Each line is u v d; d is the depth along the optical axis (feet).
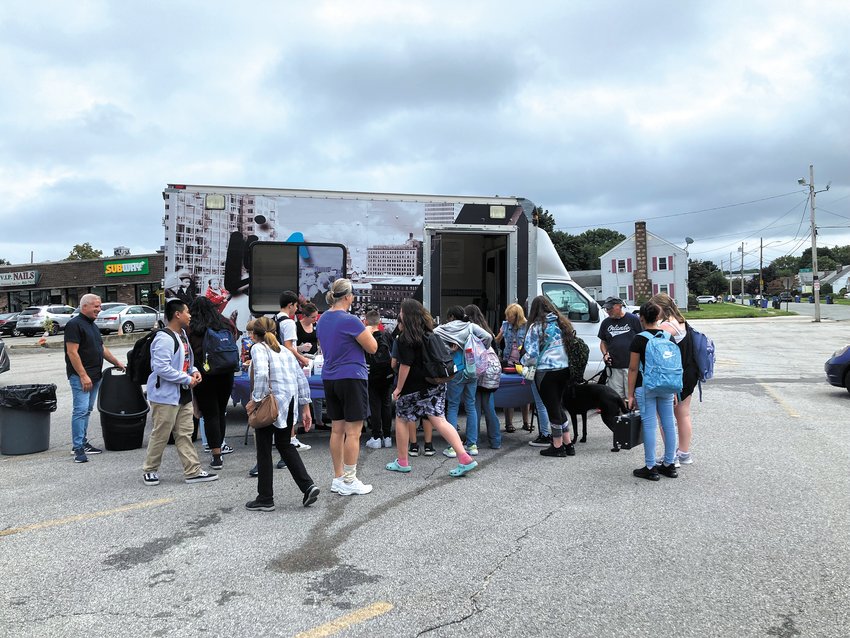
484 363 21.97
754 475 18.99
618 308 24.82
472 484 18.47
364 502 16.89
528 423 26.84
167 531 14.80
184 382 18.37
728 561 12.78
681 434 20.06
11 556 13.37
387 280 27.71
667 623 10.40
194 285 26.27
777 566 12.52
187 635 10.16
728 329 103.45
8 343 90.22
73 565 12.87
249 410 16.03
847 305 217.56
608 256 208.33
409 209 27.94
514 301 28.43
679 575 12.15
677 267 197.47
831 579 11.93
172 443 24.64
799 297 290.35
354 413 17.29
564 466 20.51
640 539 13.97
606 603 11.09
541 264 32.24
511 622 10.48
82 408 21.57
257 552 13.50
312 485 16.37
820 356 58.95
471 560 12.98
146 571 12.57
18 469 20.62
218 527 15.05
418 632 10.20
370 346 17.29
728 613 10.71
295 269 27.04
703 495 17.08
